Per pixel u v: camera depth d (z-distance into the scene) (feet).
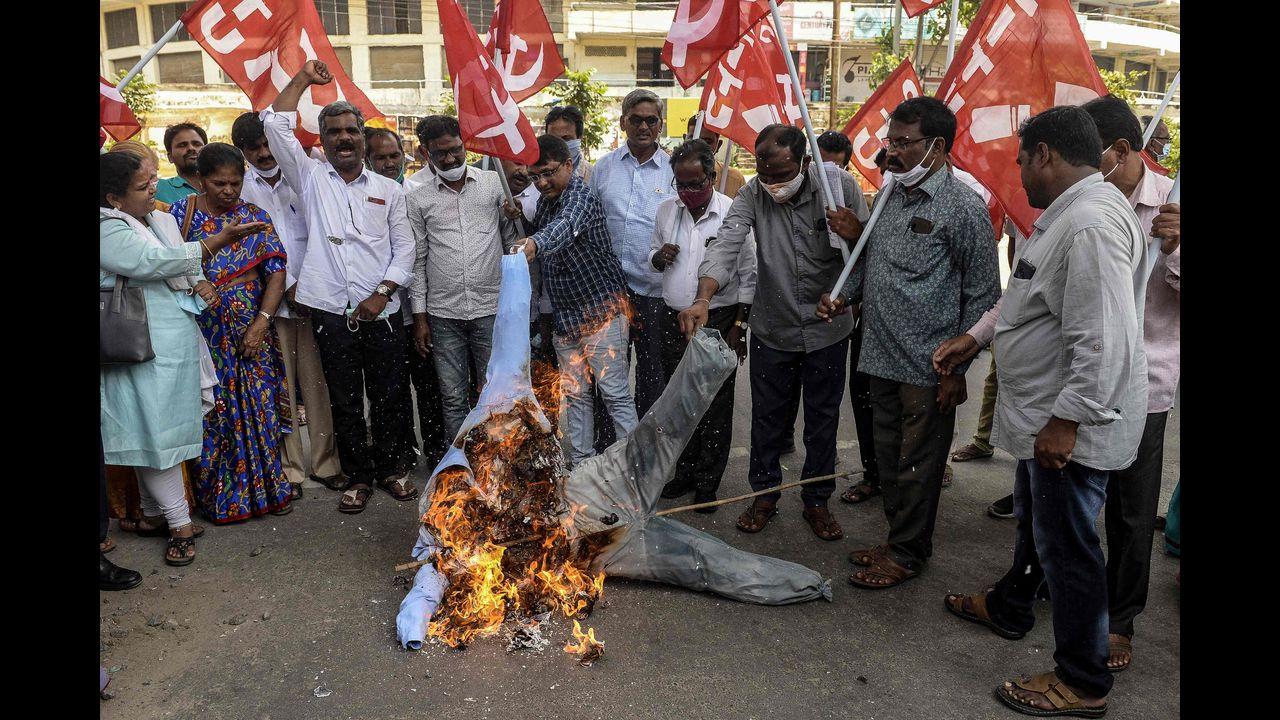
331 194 14.08
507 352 11.60
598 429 16.37
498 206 15.08
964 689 9.46
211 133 86.33
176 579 12.00
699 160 13.75
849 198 13.05
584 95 74.49
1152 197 9.76
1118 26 103.76
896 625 10.82
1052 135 8.25
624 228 15.76
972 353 10.73
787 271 13.03
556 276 14.39
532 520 11.27
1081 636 8.72
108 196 11.53
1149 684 9.53
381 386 14.89
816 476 13.56
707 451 14.61
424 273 15.06
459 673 9.68
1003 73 12.91
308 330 15.19
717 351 10.85
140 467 12.21
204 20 15.47
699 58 14.60
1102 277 7.76
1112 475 9.73
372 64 100.83
